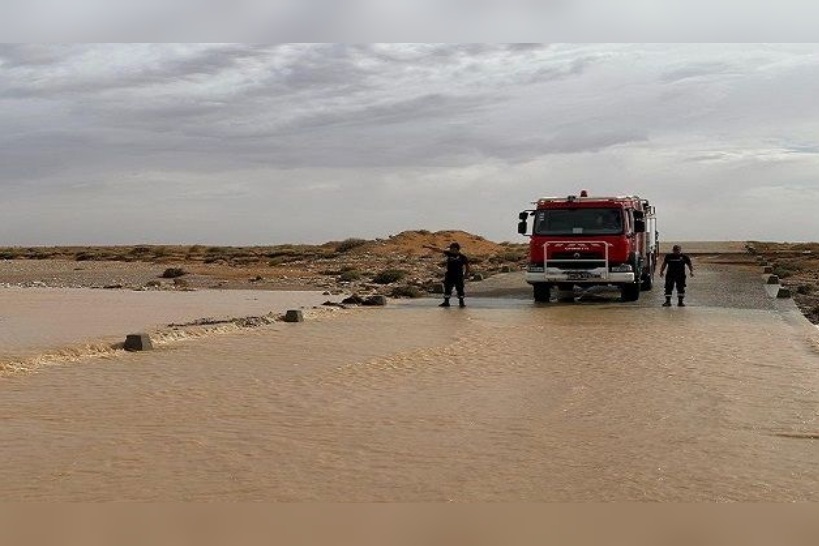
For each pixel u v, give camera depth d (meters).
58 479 8.74
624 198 30.22
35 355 16.91
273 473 8.94
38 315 27.19
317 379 14.63
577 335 20.62
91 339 20.11
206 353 17.84
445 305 29.52
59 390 13.64
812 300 30.98
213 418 11.56
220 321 23.88
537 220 30.41
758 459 9.41
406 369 15.67
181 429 10.91
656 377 14.59
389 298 34.44
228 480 8.70
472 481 8.63
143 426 11.10
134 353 17.83
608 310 27.53
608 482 8.59
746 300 30.81
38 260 80.38
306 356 17.36
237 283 47.00
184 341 19.83
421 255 82.31
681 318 24.56
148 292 40.31
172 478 8.76
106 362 16.61
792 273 49.34
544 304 30.41
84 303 32.75
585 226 29.94
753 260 67.69
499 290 38.31
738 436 10.45
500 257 77.94
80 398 12.98
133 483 8.59
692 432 10.65
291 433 10.68
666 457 9.51
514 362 16.41
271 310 29.42
